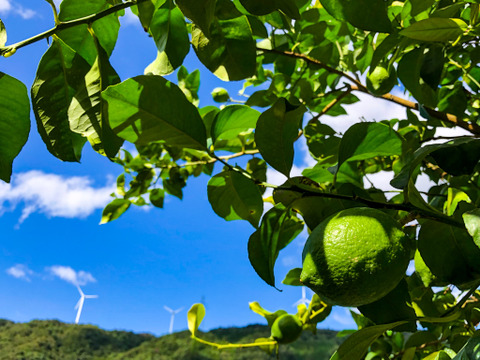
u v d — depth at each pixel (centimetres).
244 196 169
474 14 144
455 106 223
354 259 103
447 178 236
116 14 145
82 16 144
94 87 124
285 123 122
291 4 119
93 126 121
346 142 138
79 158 131
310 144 274
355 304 106
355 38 244
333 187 145
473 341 94
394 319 115
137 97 121
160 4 147
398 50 176
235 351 3122
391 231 106
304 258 112
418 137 242
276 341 207
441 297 188
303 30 232
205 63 154
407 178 121
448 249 129
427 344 195
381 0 127
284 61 269
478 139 122
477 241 94
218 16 145
